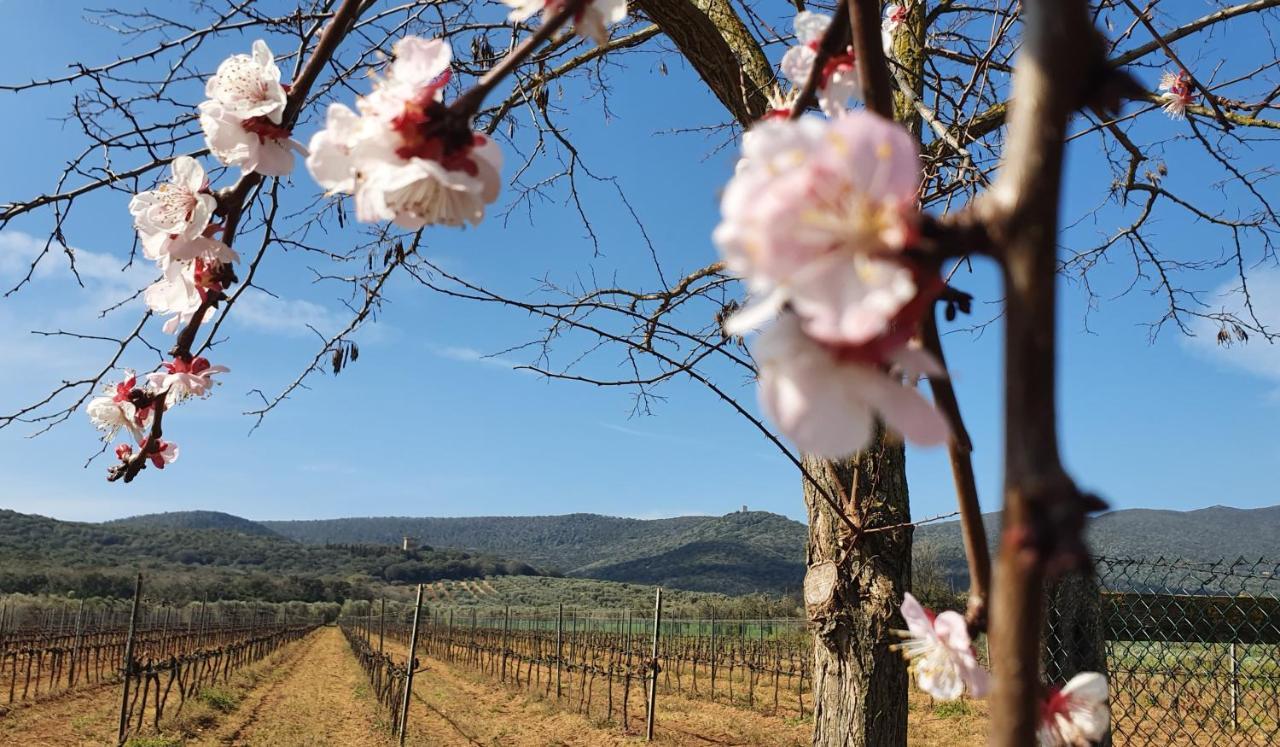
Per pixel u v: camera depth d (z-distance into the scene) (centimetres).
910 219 47
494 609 6788
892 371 53
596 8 93
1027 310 41
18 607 2748
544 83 380
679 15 336
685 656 2156
